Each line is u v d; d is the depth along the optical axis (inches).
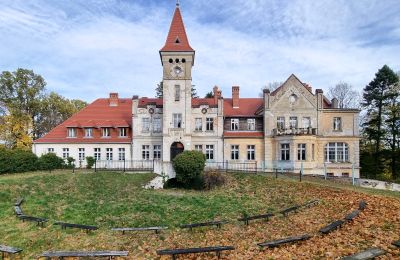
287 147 1610.5
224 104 1875.0
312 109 1679.4
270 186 1052.5
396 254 399.9
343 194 829.8
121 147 1748.3
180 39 1702.8
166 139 1663.4
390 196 812.6
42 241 573.9
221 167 1598.2
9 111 2123.5
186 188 1214.3
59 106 2522.1
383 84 2102.6
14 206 778.8
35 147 1738.4
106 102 1978.3
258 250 474.9
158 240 568.7
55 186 1015.0
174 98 1678.2
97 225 669.3
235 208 800.9
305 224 599.8
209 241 549.3
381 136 2091.5
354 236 480.4
